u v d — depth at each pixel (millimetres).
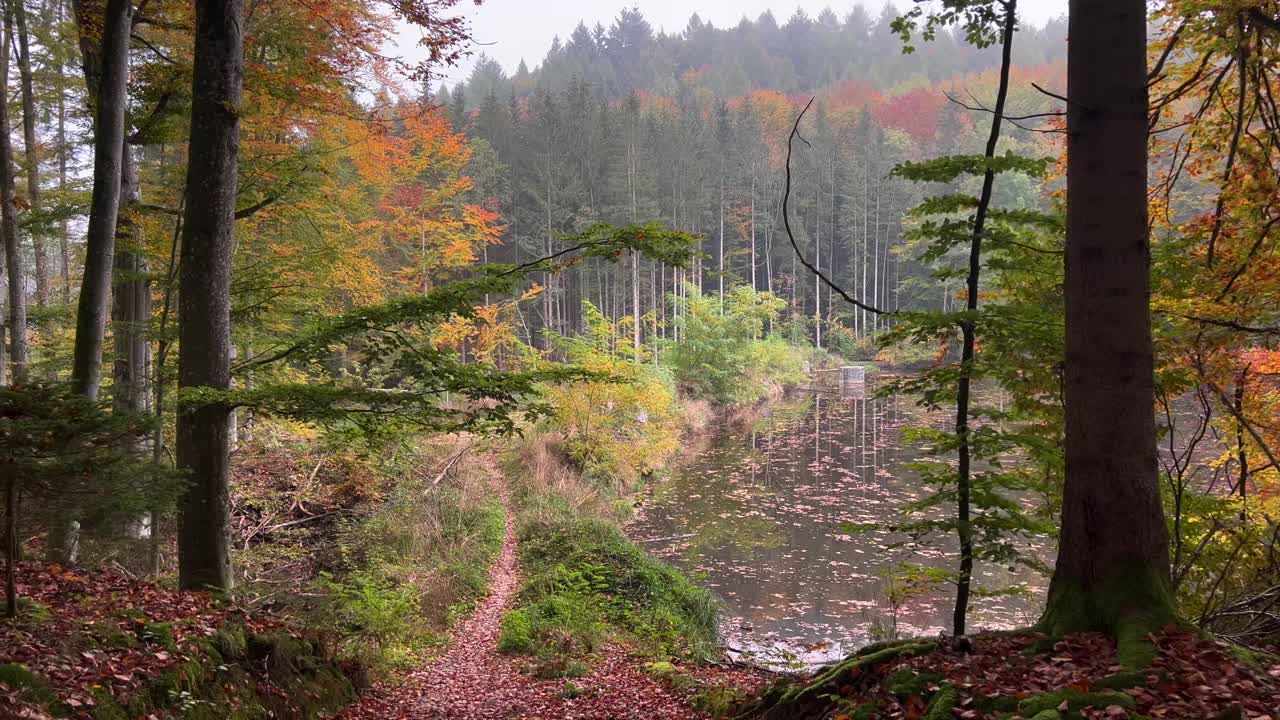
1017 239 6969
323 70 9750
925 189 64000
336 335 7766
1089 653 4113
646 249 7426
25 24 11852
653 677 8758
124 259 11133
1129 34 4504
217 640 5691
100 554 6711
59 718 3834
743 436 32156
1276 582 7031
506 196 45719
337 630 9086
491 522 16594
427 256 23828
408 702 7770
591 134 51344
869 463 26188
